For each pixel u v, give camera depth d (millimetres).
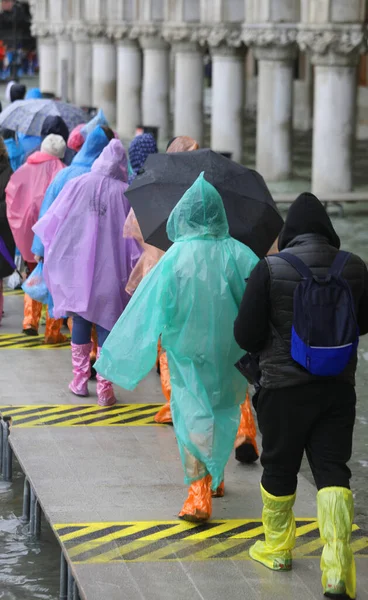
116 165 15078
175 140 14992
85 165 16484
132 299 11391
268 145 41844
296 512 11898
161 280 11234
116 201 14992
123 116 57875
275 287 10039
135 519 11539
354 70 36156
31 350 18125
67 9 69500
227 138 44625
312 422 10109
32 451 13383
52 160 18266
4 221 18641
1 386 16047
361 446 15055
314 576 10484
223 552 10883
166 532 11266
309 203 10359
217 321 11289
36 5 72750
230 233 12766
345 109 36156
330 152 36281
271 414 10188
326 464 10070
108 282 14922
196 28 48094
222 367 11383
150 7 53500
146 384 16453
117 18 56500
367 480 13820
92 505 11844
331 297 9875
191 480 11438
